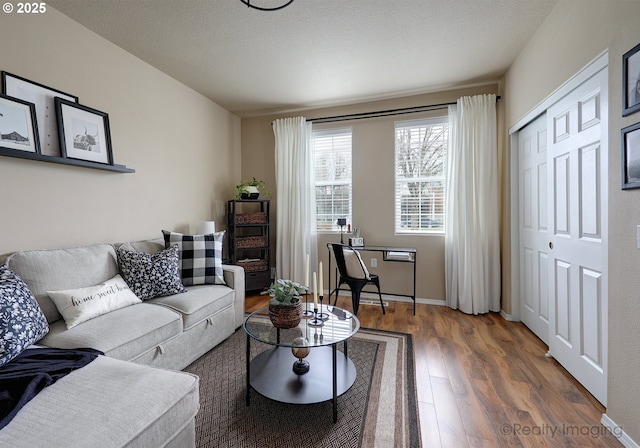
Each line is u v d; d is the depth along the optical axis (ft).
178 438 3.80
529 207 8.84
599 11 5.26
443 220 11.92
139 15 7.13
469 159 10.60
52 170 6.85
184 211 11.04
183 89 10.97
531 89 8.16
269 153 14.23
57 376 3.84
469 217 10.55
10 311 4.45
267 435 4.82
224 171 13.46
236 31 7.81
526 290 9.25
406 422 5.10
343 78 10.53
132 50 8.68
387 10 7.02
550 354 7.39
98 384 3.76
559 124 6.93
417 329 9.25
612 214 4.92
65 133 7.00
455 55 9.03
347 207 13.14
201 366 7.00
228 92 11.73
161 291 7.40
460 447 4.56
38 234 6.60
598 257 5.59
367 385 6.21
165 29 7.70
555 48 6.88
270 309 5.63
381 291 12.58
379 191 12.49
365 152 12.65
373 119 12.51
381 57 9.14
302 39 8.18
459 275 10.89
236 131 14.32
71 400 3.45
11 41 6.11
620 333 4.74
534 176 8.45
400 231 12.42
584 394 5.84
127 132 8.75
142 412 3.36
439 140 11.91
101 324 5.50
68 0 6.57
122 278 7.17
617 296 4.81
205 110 12.19
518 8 6.94
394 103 12.21
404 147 12.35
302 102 12.76
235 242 12.55
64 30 7.07
